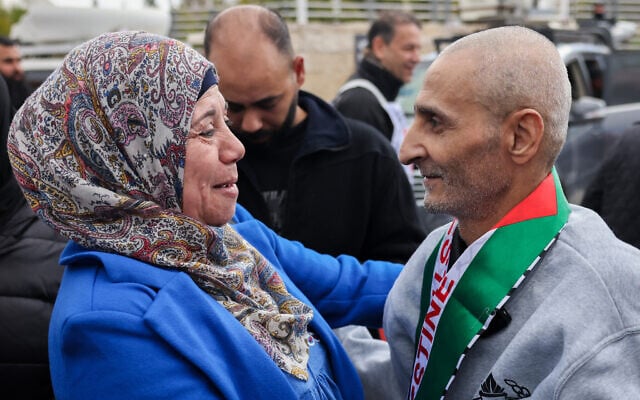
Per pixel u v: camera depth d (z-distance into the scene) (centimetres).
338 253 240
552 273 133
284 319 153
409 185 251
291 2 1120
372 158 241
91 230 143
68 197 144
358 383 174
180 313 138
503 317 134
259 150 241
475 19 732
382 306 190
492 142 134
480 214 141
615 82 707
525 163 136
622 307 127
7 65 536
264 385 142
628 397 122
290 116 235
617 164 266
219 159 150
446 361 138
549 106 134
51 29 736
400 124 384
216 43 225
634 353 125
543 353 129
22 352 184
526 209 137
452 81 135
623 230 260
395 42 433
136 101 142
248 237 178
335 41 1077
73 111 142
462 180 138
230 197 152
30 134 145
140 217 144
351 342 192
